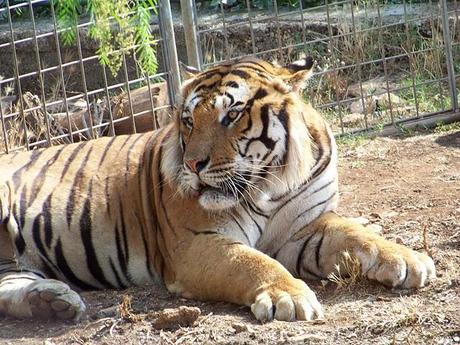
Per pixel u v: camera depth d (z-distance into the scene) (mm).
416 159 14438
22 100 15062
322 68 18422
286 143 10320
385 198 12977
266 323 9258
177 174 10422
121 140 11453
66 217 11000
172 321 9375
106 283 11086
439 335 8727
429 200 12664
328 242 10453
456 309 9250
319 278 10570
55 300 9727
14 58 14539
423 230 11367
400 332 8859
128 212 10938
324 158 10742
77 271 11055
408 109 16391
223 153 10008
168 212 10469
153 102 15562
